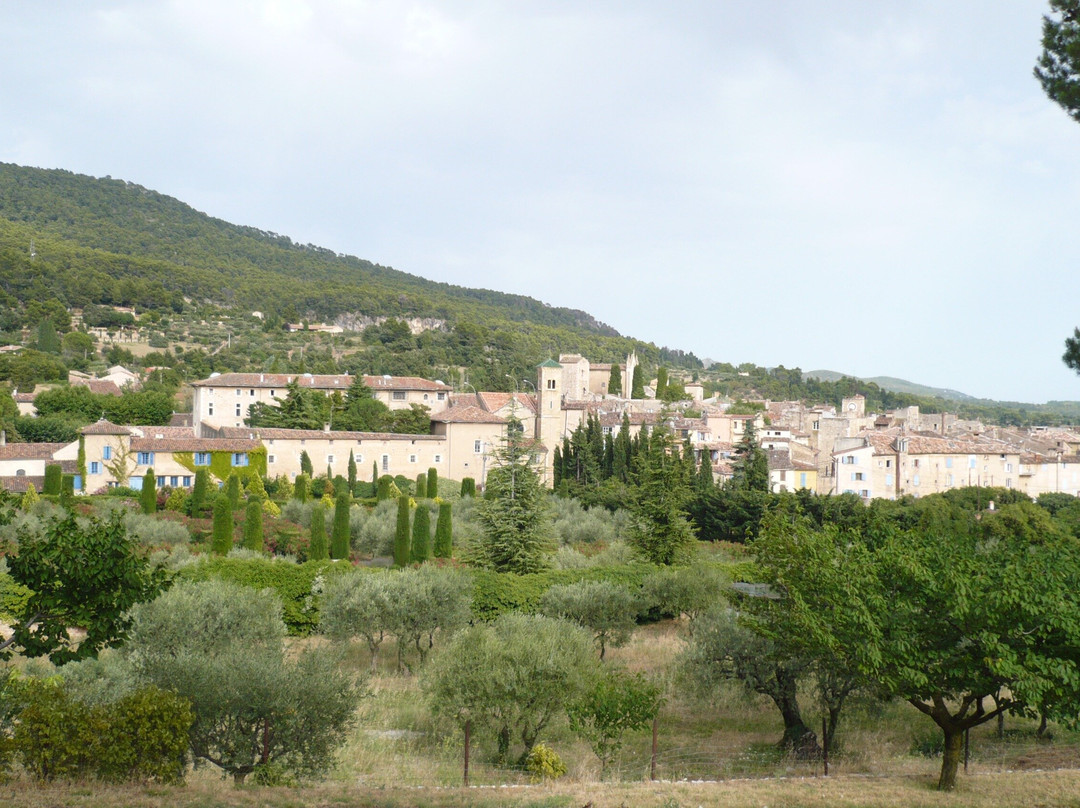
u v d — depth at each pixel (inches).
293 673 936.9
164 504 3085.6
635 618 1905.8
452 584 1675.7
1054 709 800.3
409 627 1579.7
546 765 1012.5
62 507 2642.7
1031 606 791.1
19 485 3299.7
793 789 908.0
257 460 3791.8
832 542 989.2
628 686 1119.0
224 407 5187.0
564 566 2407.7
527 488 2304.4
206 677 909.8
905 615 871.1
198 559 1999.3
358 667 1619.1
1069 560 905.5
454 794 858.8
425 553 2484.0
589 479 4178.2
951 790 891.4
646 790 902.4
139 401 5349.4
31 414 5142.7
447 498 3860.7
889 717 1339.8
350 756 1055.6
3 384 5511.8
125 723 828.6
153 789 797.2
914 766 1063.6
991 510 3777.1
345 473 4247.0
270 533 2719.0
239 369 7839.6
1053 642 826.8
